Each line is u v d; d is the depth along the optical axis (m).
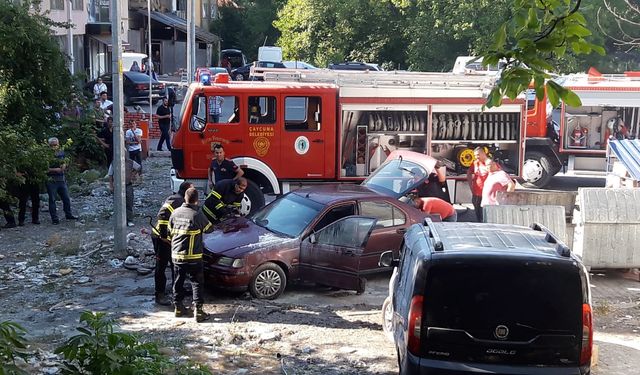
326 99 15.47
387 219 11.69
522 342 6.21
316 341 9.23
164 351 8.52
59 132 18.84
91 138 20.72
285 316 10.15
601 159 20.03
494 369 6.21
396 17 49.28
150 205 17.45
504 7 41.75
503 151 16.42
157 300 10.54
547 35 5.35
